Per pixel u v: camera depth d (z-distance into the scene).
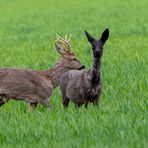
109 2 113.69
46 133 23.23
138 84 32.34
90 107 26.72
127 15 85.50
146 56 42.75
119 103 27.75
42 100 28.39
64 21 84.06
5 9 114.69
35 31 74.38
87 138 22.00
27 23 85.94
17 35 70.75
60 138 22.31
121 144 20.64
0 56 49.62
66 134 22.77
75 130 23.09
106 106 27.19
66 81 28.33
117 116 25.11
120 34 62.19
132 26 67.50
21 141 22.59
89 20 82.50
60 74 28.89
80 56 45.03
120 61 40.81
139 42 52.56
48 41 61.00
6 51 53.91
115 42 54.84
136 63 39.06
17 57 47.53
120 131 22.16
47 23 83.56
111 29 67.44
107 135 22.19
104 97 29.97
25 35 69.56
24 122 25.41
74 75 27.81
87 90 26.80
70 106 28.78
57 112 26.94
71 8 106.12
